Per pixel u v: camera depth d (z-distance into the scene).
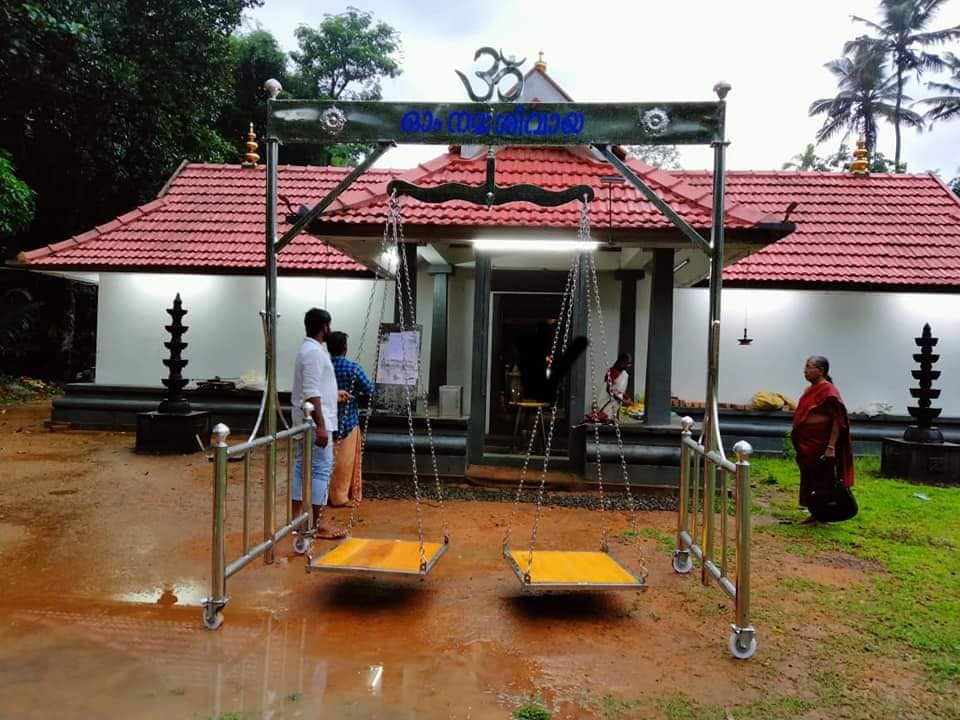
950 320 10.54
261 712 2.98
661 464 7.32
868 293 10.63
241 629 3.84
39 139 15.88
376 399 7.68
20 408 13.74
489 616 4.13
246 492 4.27
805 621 4.13
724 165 4.70
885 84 37.81
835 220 11.67
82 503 6.53
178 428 9.09
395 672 3.38
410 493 7.21
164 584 4.50
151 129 16.92
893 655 3.69
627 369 8.80
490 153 5.14
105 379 11.48
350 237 6.93
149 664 3.40
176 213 12.30
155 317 11.46
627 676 3.42
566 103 4.76
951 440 9.91
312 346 5.36
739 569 3.65
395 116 4.86
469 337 10.39
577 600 4.43
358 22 32.34
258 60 26.86
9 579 4.54
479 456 7.88
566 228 6.75
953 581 4.84
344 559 4.32
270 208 4.91
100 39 15.00
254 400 10.58
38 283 17.84
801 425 6.29
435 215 6.98
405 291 8.41
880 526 6.27
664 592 4.61
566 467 7.86
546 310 9.70
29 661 3.41
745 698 3.23
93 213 17.98
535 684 3.31
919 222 11.61
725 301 10.75
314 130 4.89
